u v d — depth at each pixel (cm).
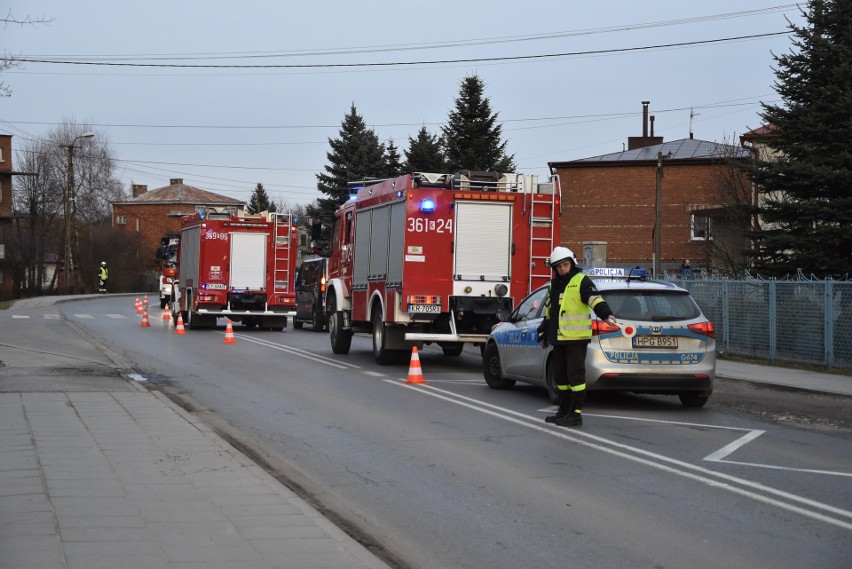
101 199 8706
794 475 898
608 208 5216
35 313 4131
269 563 580
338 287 2234
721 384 1722
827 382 1681
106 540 621
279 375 1770
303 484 858
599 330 1295
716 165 4331
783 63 2566
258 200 11212
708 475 895
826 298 1906
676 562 623
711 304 2323
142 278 8425
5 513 688
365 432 1135
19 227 7181
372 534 693
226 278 3186
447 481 868
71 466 859
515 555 641
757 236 2542
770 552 645
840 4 2530
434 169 6178
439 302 1817
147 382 1644
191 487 782
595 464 946
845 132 2442
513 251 1845
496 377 1563
